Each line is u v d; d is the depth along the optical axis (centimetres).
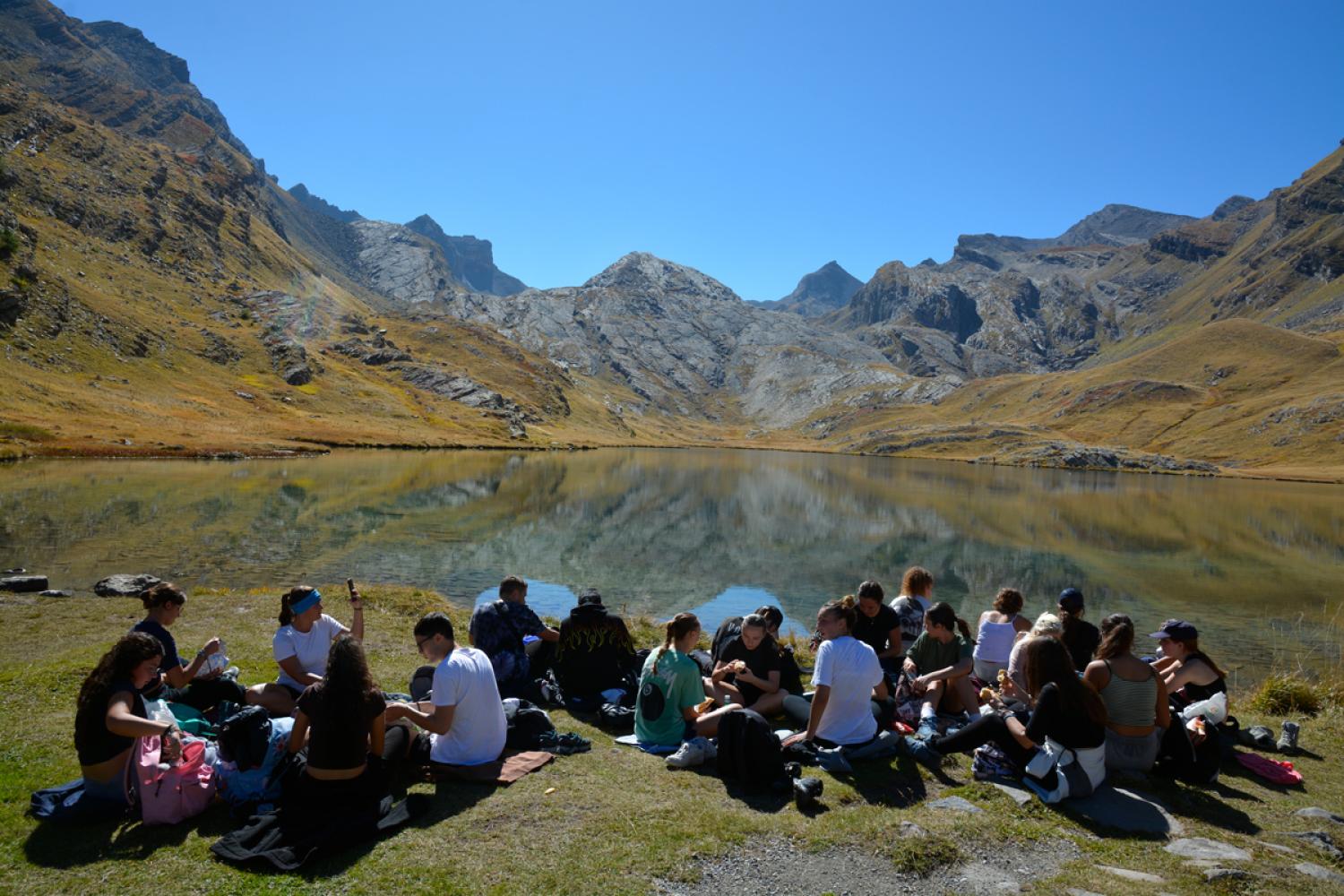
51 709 1124
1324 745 1258
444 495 6378
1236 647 2736
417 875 699
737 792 922
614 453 17875
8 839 745
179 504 4747
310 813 777
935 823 837
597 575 3544
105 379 11344
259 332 17862
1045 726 945
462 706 927
